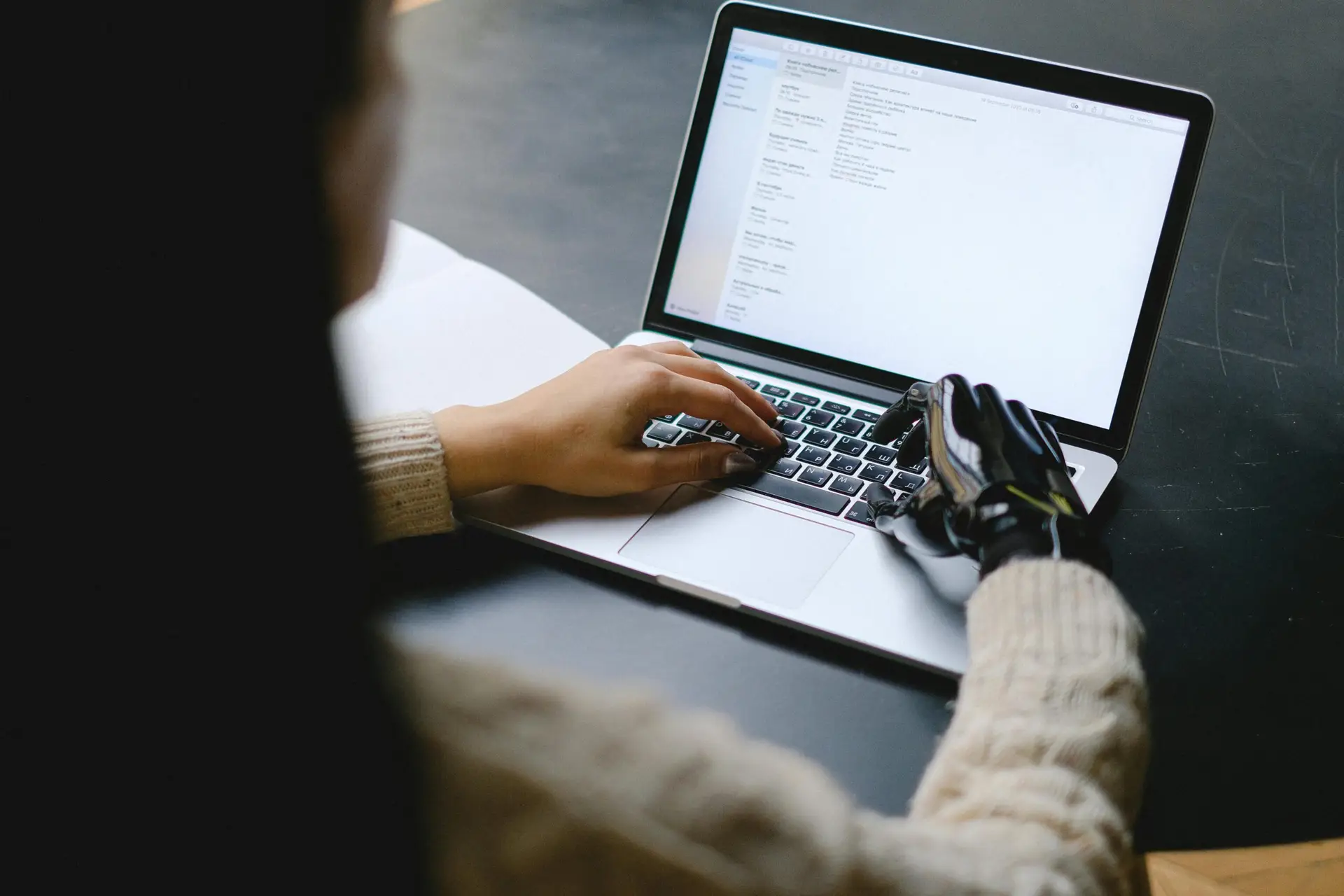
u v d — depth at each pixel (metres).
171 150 0.22
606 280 1.12
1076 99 0.90
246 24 0.22
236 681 0.26
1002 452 0.69
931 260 0.93
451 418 0.83
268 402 0.24
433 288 1.07
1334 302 1.04
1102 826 0.51
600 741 0.37
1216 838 0.61
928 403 0.76
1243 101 1.29
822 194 0.96
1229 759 0.66
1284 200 1.16
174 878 0.28
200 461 0.24
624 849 0.36
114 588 0.25
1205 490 0.86
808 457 0.88
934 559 0.76
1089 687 0.56
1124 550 0.81
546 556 0.79
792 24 0.97
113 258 0.23
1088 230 0.89
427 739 0.35
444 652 0.38
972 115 0.92
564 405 0.83
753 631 0.73
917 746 0.65
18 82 0.21
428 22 1.58
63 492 0.24
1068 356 0.89
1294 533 0.82
